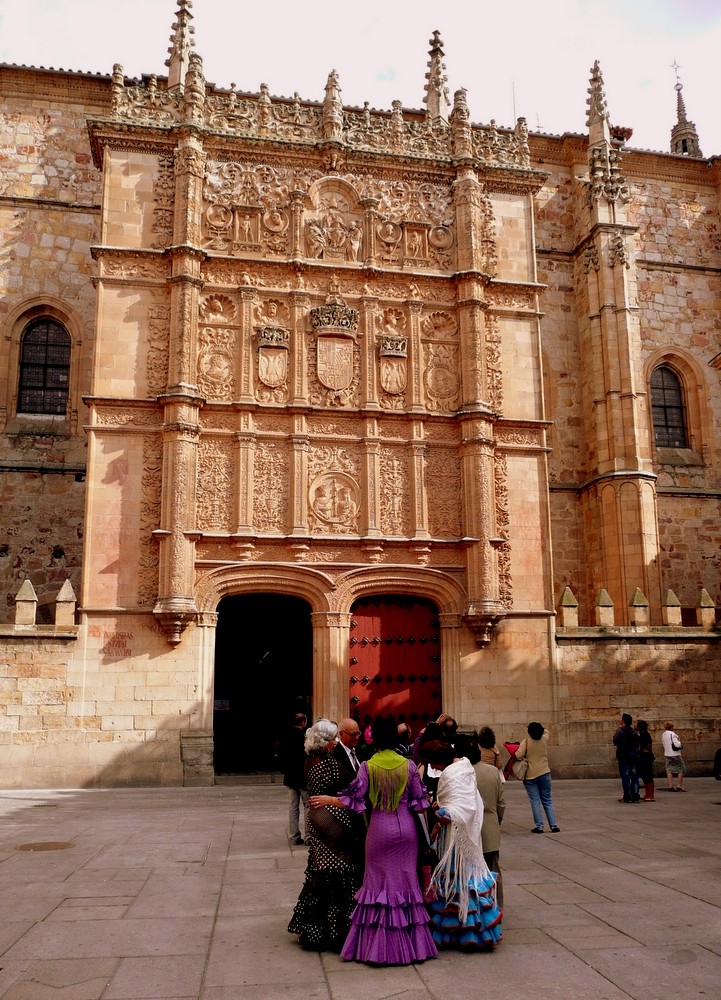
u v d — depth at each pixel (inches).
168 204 1059.9
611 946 348.5
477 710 1015.0
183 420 981.2
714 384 1454.2
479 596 1021.2
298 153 1108.5
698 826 656.4
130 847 558.9
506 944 351.9
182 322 1008.9
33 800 804.0
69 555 1141.7
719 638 1087.6
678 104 1947.6
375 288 1099.3
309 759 378.3
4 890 439.5
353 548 1019.9
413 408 1065.5
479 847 353.7
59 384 1205.7
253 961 330.3
